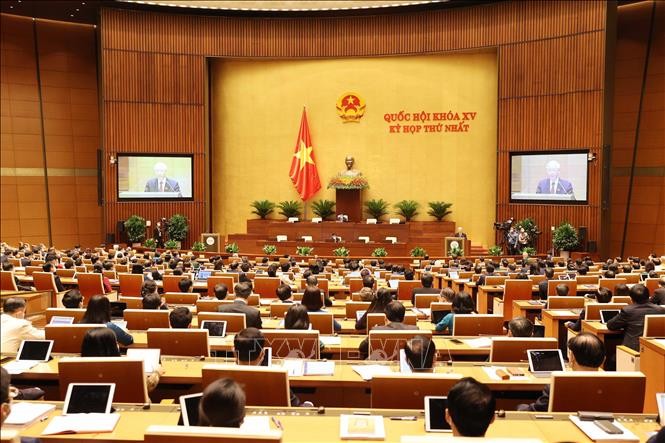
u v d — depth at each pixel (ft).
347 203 80.59
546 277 40.45
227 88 85.97
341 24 82.02
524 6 73.82
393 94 82.23
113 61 79.77
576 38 70.59
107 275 44.16
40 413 12.36
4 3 76.89
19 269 47.50
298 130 84.58
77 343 19.63
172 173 81.51
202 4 79.66
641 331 23.02
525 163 73.82
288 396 14.11
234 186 86.28
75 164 85.97
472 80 79.71
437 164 81.20
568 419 12.67
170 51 81.46
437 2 77.20
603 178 68.49
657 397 12.53
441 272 51.11
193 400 12.09
